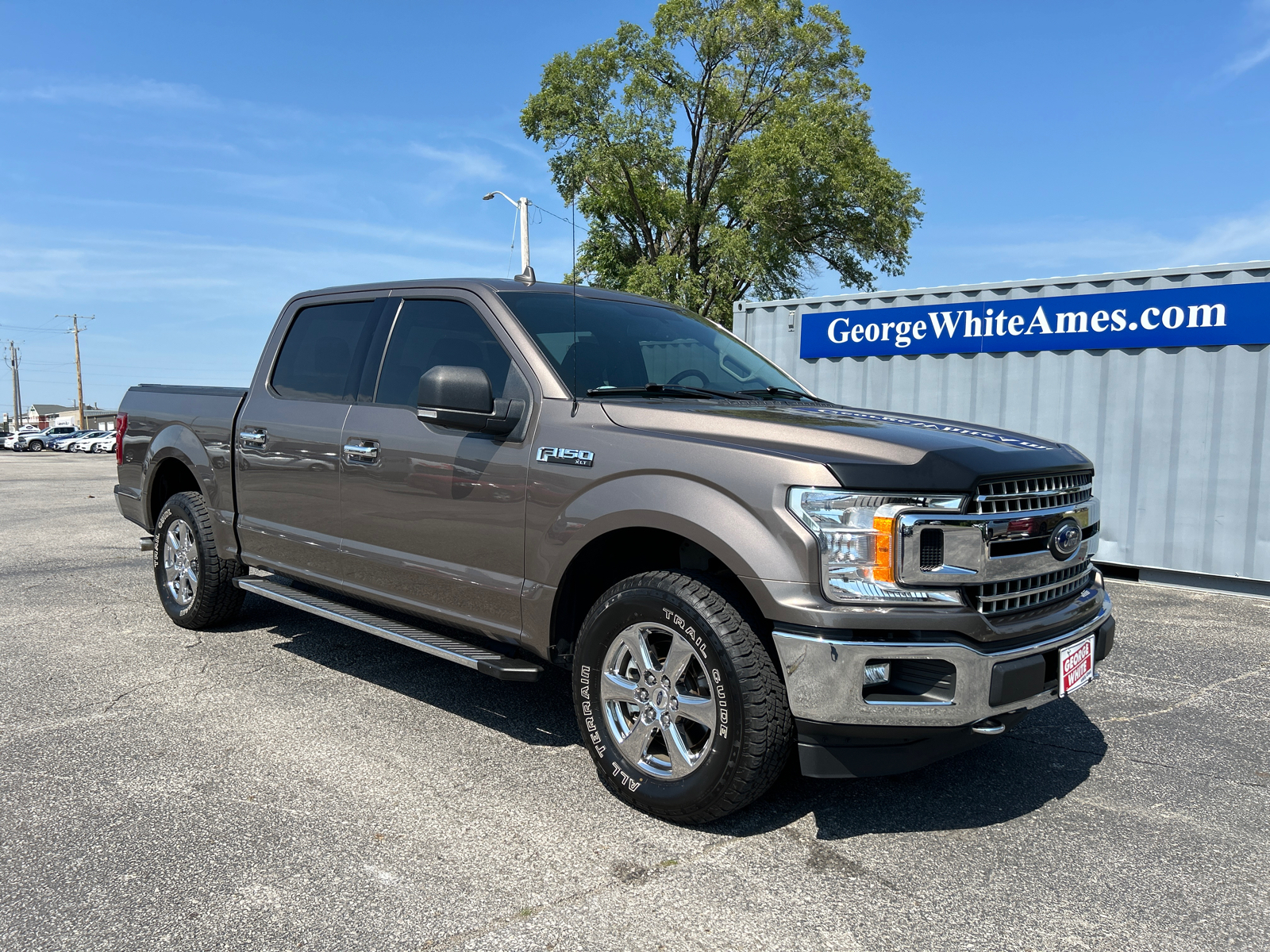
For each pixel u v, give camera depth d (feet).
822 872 8.75
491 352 12.00
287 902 8.00
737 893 8.30
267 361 15.92
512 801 10.17
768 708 8.84
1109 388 25.22
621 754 9.99
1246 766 11.70
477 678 14.84
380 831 9.37
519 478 10.88
